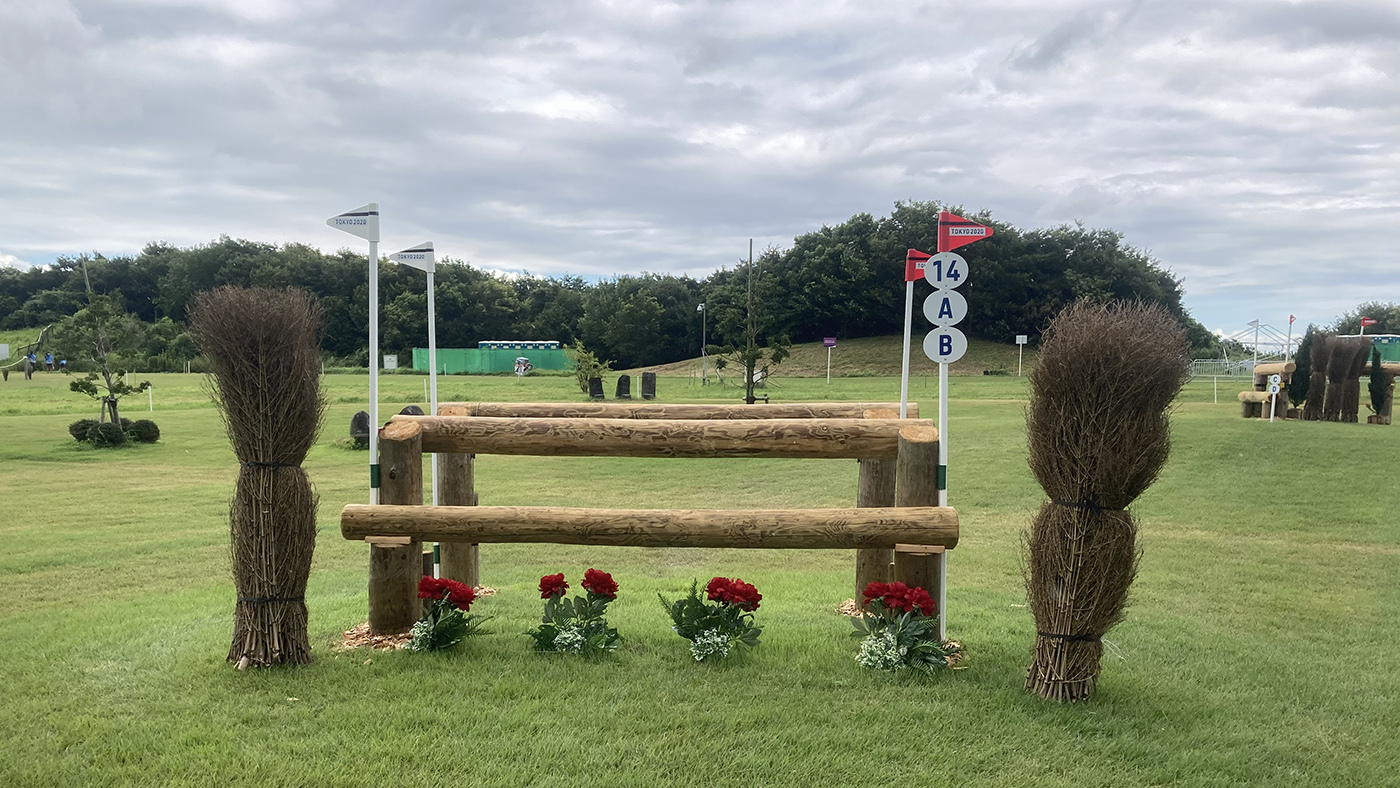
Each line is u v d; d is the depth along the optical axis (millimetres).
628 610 5605
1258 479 11047
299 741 3383
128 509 9844
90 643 4641
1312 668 4508
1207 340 63438
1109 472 3727
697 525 4500
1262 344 47781
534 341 68000
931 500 4633
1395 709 3936
